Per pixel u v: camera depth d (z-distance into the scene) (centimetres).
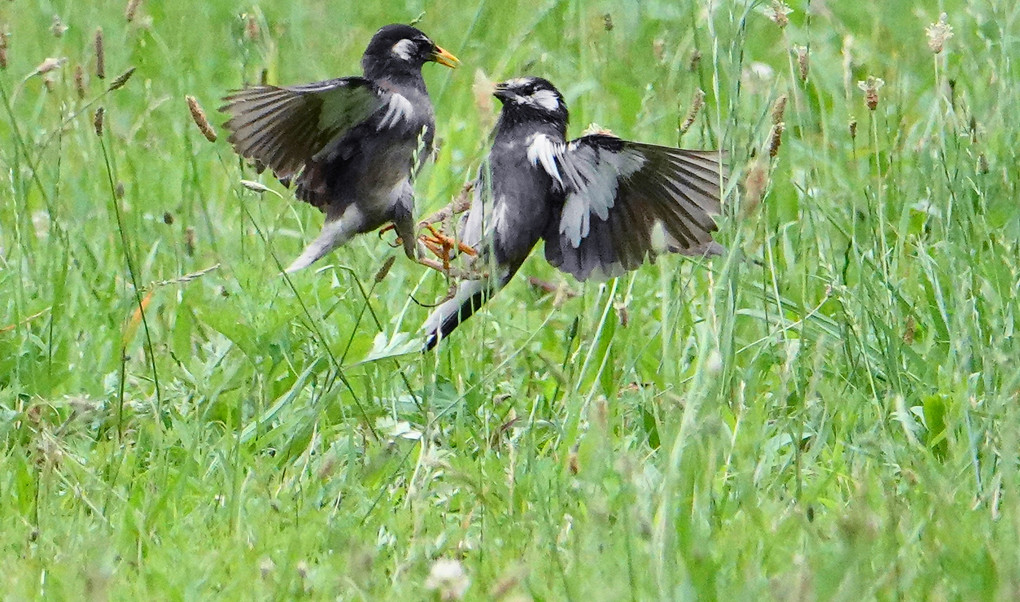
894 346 1031
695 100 1141
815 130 1488
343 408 1016
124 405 1020
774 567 777
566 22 1844
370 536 841
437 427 998
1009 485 757
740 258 880
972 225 1138
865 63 1708
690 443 786
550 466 920
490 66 1800
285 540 819
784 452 977
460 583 712
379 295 1235
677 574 723
